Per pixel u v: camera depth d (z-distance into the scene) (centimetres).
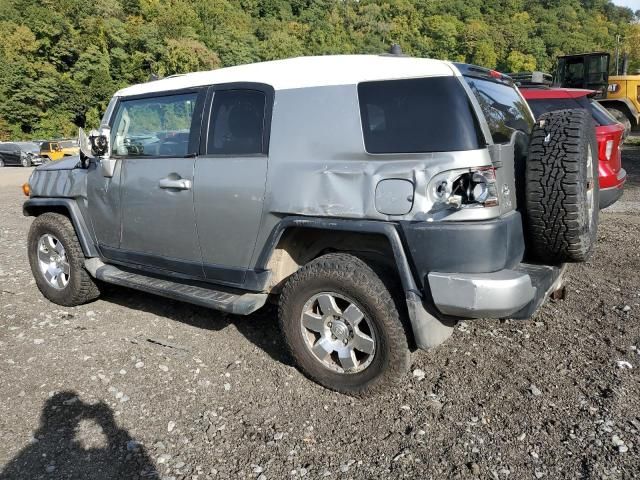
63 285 493
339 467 271
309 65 346
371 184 303
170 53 7219
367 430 301
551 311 461
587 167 319
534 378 350
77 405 327
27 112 5981
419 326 301
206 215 373
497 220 287
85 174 460
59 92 6228
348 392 332
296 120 335
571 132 308
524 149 347
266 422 310
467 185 281
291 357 373
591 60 1719
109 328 445
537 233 314
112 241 448
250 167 350
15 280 584
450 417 310
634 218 827
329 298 329
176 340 420
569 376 351
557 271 335
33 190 513
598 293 503
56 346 409
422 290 299
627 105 1658
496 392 335
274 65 364
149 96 421
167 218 398
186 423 309
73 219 466
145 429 304
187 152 387
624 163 1394
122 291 539
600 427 295
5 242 795
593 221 353
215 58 7638
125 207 426
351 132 315
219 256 376
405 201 293
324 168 319
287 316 345
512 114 373
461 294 280
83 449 286
